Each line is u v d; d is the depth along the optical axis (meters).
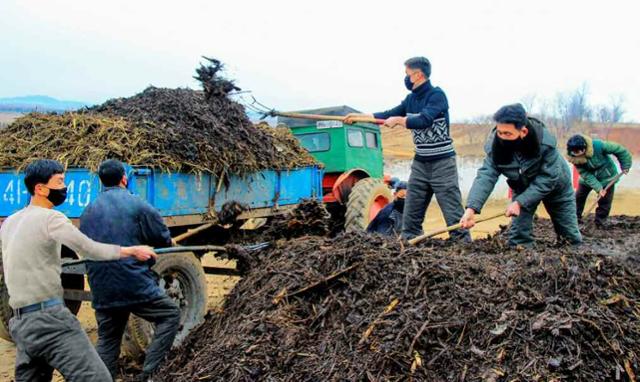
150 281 4.29
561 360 3.25
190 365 3.85
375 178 9.34
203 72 6.61
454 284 3.86
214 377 3.57
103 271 4.15
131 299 4.19
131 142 5.22
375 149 9.91
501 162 5.02
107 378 3.57
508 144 4.84
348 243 4.50
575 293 3.78
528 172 4.99
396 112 6.57
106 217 4.20
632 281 4.10
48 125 5.47
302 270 4.27
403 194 7.49
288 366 3.53
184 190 5.44
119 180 4.41
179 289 5.34
